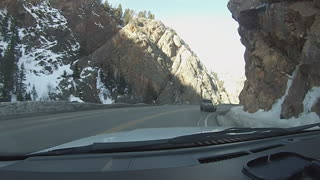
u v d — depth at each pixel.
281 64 22.44
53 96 70.62
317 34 16.02
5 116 21.84
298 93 17.72
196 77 98.31
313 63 16.17
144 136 4.50
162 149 3.49
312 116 15.46
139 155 3.35
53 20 90.00
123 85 79.94
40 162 3.23
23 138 13.12
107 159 3.27
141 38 90.19
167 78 91.94
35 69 75.50
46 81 73.38
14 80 69.25
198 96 95.44
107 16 97.50
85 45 88.19
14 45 76.81
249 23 26.09
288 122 16.50
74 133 14.77
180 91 93.31
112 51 85.81
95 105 38.78
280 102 21.42
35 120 21.31
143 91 83.00
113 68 82.62
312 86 16.59
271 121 18.30
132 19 100.25
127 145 3.46
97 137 4.62
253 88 26.47
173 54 100.69
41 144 11.59
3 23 80.00
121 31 89.62
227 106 64.44
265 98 23.67
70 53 84.81
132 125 18.80
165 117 26.16
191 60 100.62
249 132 4.52
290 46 20.48
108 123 19.75
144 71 85.75
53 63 78.88
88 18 93.69
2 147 10.92
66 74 76.88
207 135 4.02
